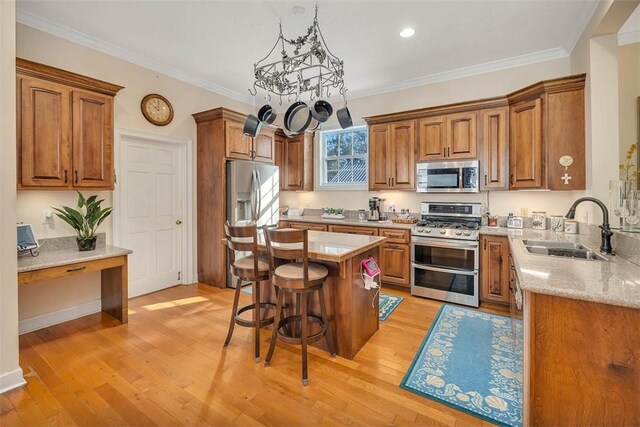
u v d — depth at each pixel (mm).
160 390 1916
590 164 2656
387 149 4176
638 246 1686
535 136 3098
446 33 3000
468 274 3328
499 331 2707
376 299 2723
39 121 2529
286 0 2490
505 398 1832
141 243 3689
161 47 3303
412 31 2959
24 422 1650
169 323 2924
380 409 1753
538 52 3398
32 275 2357
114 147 3320
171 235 4027
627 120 2814
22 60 2393
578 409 1314
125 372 2105
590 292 1243
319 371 2125
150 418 1682
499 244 3205
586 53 2762
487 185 3521
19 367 1962
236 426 1626
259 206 4316
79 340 2572
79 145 2766
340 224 4305
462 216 3904
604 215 2029
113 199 3346
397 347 2449
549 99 2936
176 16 2723
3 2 1881
